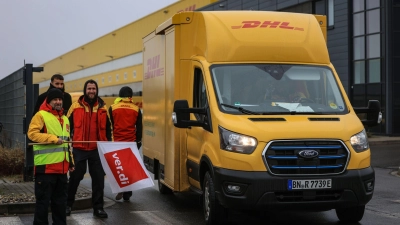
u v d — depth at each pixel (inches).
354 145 290.0
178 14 351.6
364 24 1321.4
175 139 353.1
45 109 289.9
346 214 321.1
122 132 405.7
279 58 332.2
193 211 368.2
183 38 351.9
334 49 1400.1
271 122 291.3
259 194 276.4
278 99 315.3
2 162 554.9
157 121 408.5
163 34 390.6
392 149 964.0
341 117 306.2
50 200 318.0
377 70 1294.3
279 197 279.4
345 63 1369.3
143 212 363.9
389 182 532.4
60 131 291.4
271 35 335.3
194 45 351.9
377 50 1291.8
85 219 337.7
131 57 1971.0
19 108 598.2
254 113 303.7
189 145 343.0
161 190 443.5
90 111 345.1
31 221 327.3
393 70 1266.0
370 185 293.4
